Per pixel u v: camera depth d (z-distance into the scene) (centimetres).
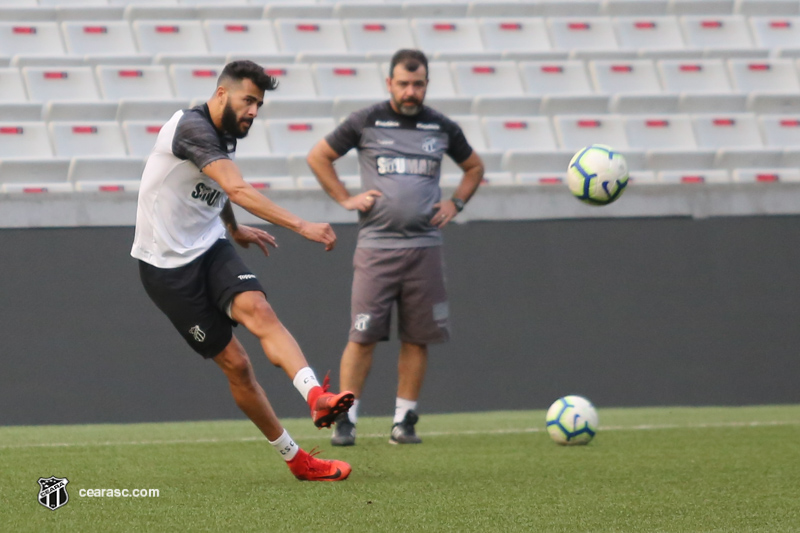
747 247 3077
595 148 1767
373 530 985
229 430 2355
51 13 3934
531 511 1105
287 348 1236
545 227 2970
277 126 3525
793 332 3084
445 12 4284
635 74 4028
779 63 4128
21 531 987
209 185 1274
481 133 3619
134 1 4147
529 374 2942
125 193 2908
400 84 1917
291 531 979
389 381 2855
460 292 2917
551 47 4222
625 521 1045
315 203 2998
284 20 4041
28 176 3184
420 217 1936
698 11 4491
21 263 2659
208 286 1273
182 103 3541
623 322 2998
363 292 1950
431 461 1623
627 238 3016
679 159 3612
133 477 1426
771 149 3669
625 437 2039
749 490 1281
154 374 2722
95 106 3472
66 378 2666
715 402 3034
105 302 2705
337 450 1825
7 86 3562
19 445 1956
